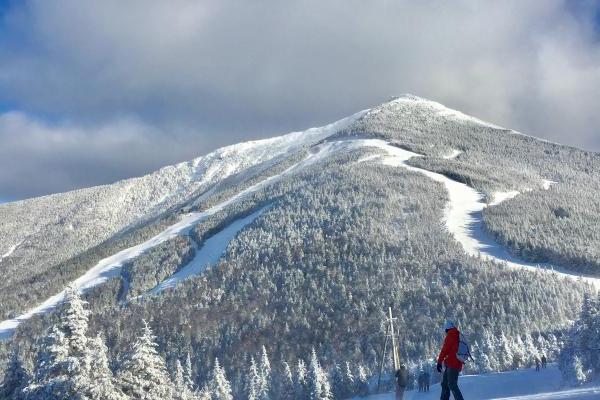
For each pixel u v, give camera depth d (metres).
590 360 43.72
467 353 13.69
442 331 90.94
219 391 65.75
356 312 103.12
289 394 69.25
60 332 31.30
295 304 112.62
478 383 48.66
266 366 79.38
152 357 35.34
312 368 62.69
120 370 34.41
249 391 71.88
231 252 152.75
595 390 17.11
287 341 102.06
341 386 65.56
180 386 51.00
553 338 77.19
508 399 19.36
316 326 103.44
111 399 30.72
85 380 30.12
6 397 36.12
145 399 33.62
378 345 92.25
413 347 87.12
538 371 55.25
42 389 30.12
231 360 100.38
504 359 71.88
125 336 122.88
